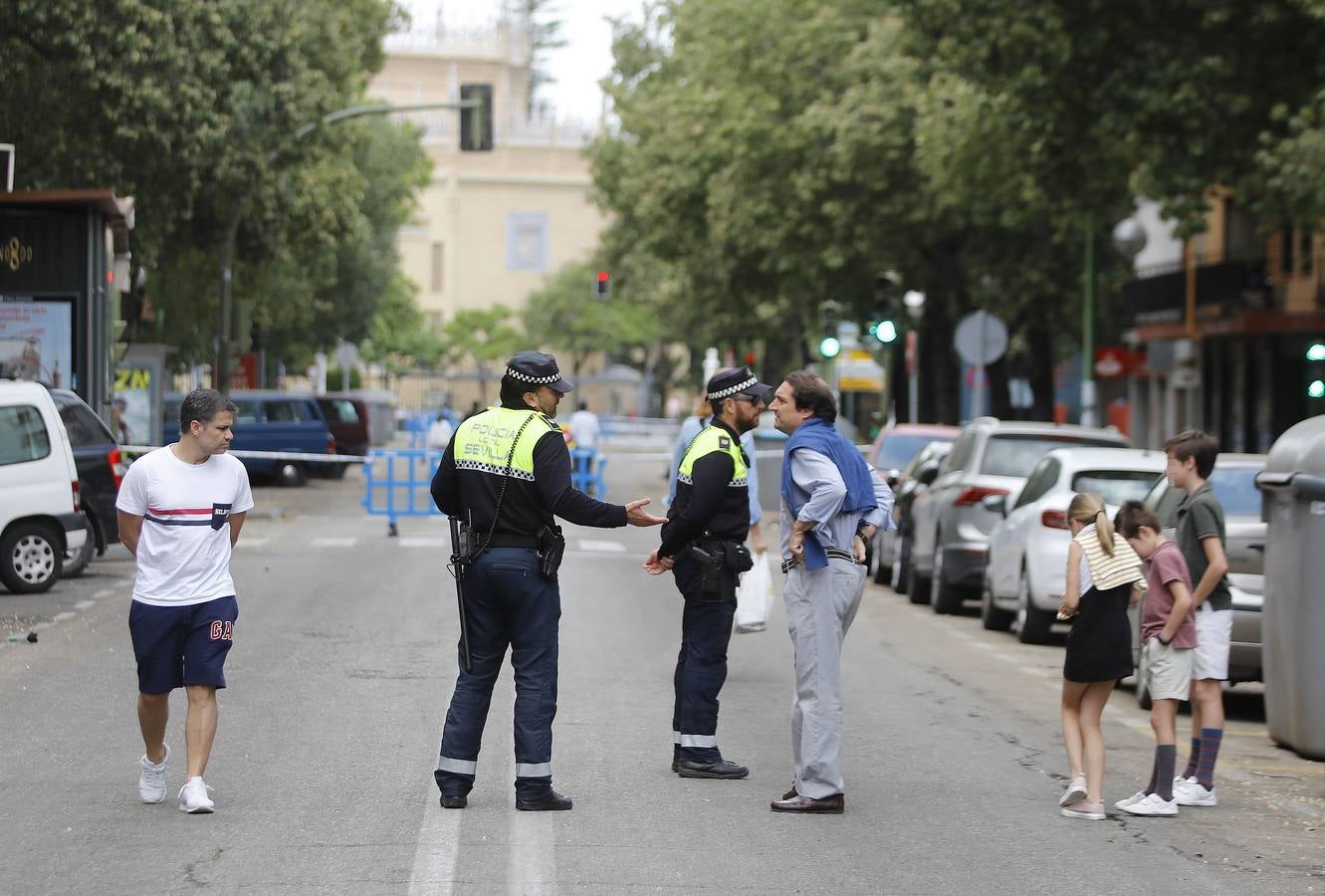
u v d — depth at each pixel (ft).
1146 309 334.65
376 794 65.57
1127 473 123.75
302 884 52.49
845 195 295.89
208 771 69.82
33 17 209.77
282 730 78.84
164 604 62.39
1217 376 329.11
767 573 103.24
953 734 84.53
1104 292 306.55
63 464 140.56
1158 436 365.20
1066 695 67.62
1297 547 81.92
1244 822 66.85
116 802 63.98
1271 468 85.15
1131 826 65.31
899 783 71.82
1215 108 177.88
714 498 70.79
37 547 139.13
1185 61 176.24
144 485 62.54
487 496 63.16
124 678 94.48
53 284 199.41
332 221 325.21
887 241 292.40
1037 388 303.89
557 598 63.93
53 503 139.74
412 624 119.14
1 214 199.11
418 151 472.03
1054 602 121.49
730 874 55.16
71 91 221.66
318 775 69.10
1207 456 71.41
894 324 250.57
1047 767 76.38
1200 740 70.38
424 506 231.50
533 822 61.52
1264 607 85.61
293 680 93.56
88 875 53.47
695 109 323.78
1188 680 68.54
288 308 390.01
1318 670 80.94
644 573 167.22
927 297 309.83
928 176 274.36
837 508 64.59
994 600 131.23
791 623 65.67
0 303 198.90
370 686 91.71
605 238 556.92
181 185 241.96
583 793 66.90
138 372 273.13
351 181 333.62
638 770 71.97
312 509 257.34
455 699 63.82
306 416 320.50
